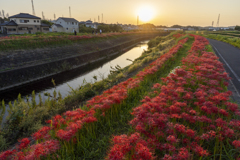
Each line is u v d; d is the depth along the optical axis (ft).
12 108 21.17
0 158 9.93
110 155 8.52
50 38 79.97
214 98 14.26
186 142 11.10
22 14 147.43
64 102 25.09
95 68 71.56
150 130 12.26
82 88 31.81
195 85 21.26
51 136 12.74
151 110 13.28
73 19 200.13
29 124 18.42
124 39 162.30
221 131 11.25
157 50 72.18
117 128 14.94
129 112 16.78
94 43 105.09
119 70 44.80
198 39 68.59
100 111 16.56
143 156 8.37
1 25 133.59
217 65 25.25
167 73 29.84
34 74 54.65
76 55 79.61
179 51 51.85
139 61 53.83
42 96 40.22
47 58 66.23
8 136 17.26
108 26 244.83
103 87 31.12
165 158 9.07
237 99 17.84
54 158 11.17
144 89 23.08
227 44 79.20
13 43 62.44
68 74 61.82
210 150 11.03
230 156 10.05
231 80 24.91
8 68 50.62
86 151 12.19
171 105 14.35
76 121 12.63
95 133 14.37
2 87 44.80
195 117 12.41
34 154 9.41
